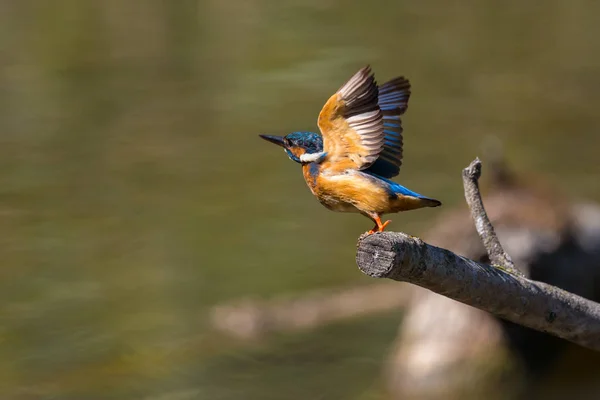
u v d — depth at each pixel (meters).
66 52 19.48
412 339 10.23
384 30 20.44
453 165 14.92
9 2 22.19
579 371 9.80
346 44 19.59
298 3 22.42
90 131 16.34
